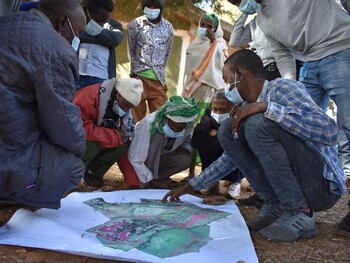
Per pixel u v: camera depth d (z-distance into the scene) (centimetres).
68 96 209
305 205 232
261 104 222
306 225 234
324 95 326
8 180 199
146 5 444
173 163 352
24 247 202
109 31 382
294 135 221
